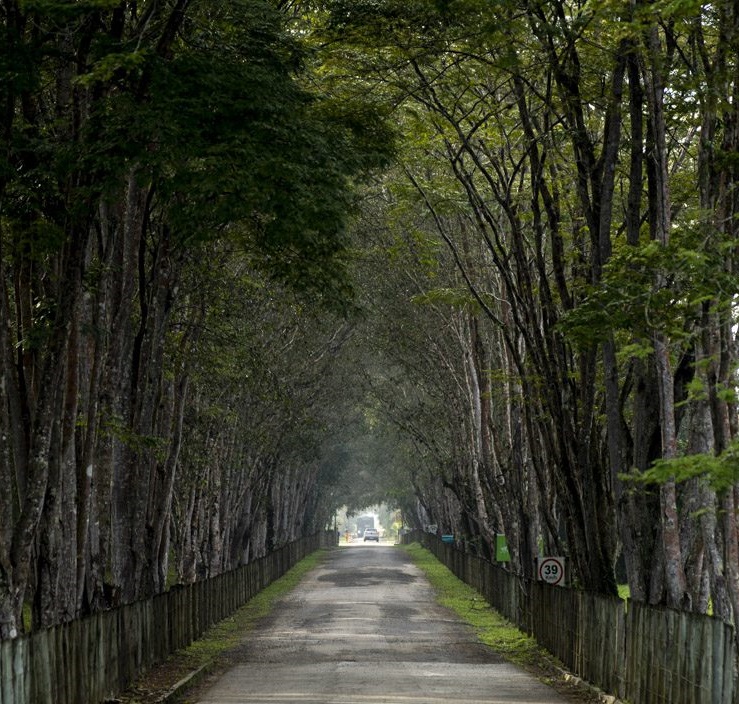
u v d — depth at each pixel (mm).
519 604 53469
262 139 25250
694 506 29375
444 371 77750
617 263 23578
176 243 36844
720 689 20344
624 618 28938
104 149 23562
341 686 32781
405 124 41875
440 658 42031
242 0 27516
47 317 28266
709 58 27594
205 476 66875
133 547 39469
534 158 36000
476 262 58000
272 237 26578
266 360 63125
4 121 24656
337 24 31172
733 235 22469
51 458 26172
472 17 29734
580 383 37844
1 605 23297
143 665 34344
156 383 38938
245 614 63875
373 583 91562
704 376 20531
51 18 22859
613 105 30047
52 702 22797
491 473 68000
